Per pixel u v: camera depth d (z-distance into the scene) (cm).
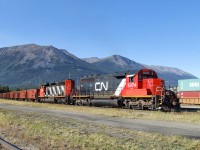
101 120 3009
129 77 4494
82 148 1541
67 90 6788
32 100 9856
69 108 4891
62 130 2134
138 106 4338
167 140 1717
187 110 4238
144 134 1945
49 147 1597
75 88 6397
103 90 5172
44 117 3347
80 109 4562
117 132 2091
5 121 2902
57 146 1614
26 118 3191
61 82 7288
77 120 2983
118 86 4772
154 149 1477
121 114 3509
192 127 2403
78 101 6134
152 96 4053
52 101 7738
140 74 4362
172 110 3956
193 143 1597
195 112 3681
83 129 2244
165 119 2973
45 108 5288
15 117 3281
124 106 4734
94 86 5488
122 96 4638
